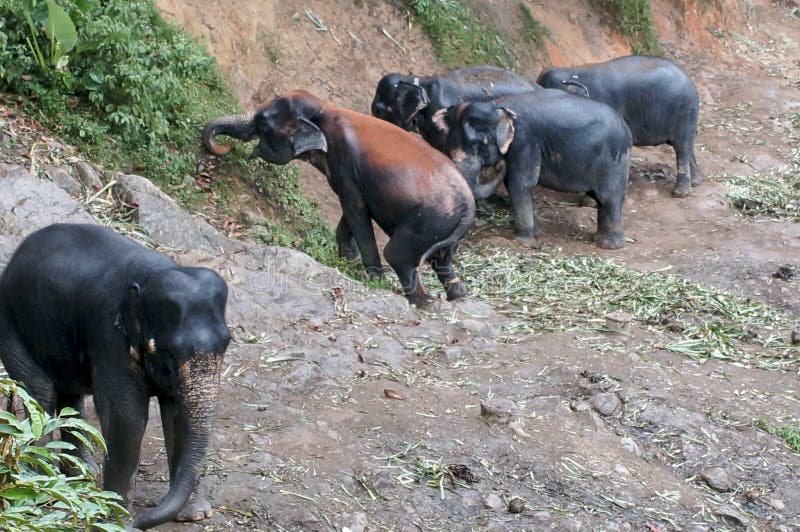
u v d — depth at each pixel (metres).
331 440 9.21
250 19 18.30
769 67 28.97
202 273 6.79
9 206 11.66
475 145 16.16
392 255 13.70
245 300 11.45
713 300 14.65
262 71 18.20
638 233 18.28
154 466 8.44
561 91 17.33
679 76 19.58
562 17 25.56
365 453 9.15
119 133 14.43
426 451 9.37
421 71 20.62
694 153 21.42
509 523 8.55
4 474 5.72
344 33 19.95
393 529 8.21
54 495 5.64
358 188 13.98
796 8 33.25
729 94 26.03
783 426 10.99
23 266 7.42
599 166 17.02
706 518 9.23
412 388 10.69
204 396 6.62
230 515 7.88
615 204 17.33
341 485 8.58
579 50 25.22
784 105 25.56
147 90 14.58
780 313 14.68
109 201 12.99
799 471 10.21
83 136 13.95
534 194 18.48
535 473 9.37
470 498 8.77
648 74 19.48
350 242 15.30
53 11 13.65
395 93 17.45
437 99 17.81
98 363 7.00
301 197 16.16
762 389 11.88
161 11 16.64
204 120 15.72
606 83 19.48
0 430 5.74
